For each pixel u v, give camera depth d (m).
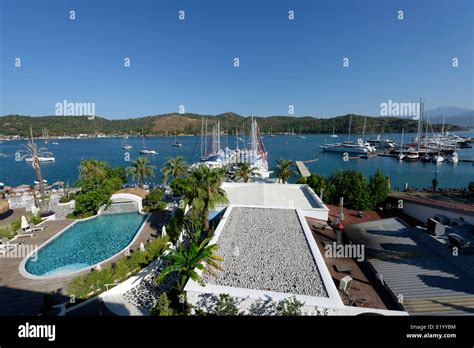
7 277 18.31
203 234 21.08
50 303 13.34
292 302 10.79
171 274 18.12
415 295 12.28
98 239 25.45
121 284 16.33
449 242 16.39
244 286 12.37
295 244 16.41
